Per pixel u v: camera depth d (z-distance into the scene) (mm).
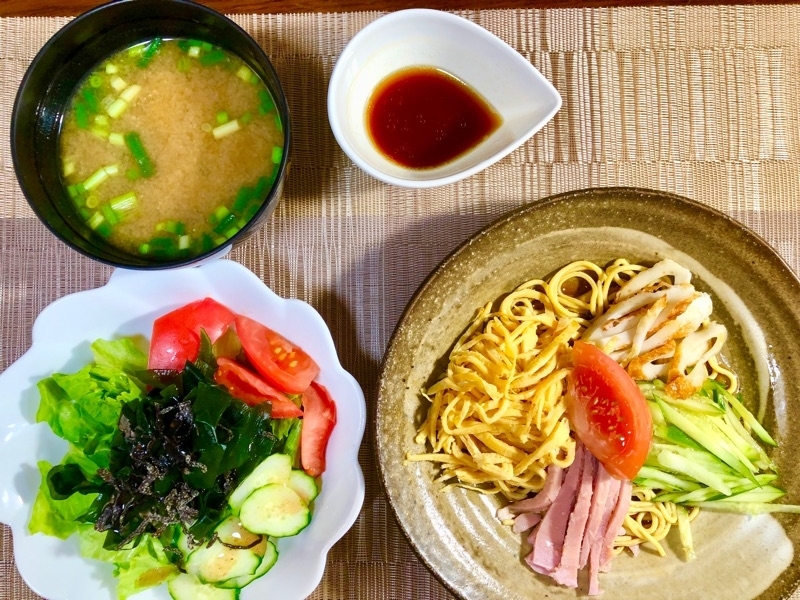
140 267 269
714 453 308
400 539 320
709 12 338
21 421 298
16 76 330
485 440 314
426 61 304
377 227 332
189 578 293
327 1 334
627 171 334
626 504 306
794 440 313
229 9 332
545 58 334
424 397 317
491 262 300
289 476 292
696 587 311
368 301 329
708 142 335
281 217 330
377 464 281
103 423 288
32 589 290
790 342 306
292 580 290
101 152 292
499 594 306
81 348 308
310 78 331
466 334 320
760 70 338
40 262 328
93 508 281
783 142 336
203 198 294
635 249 313
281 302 293
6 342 325
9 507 294
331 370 294
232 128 293
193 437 278
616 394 290
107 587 299
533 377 309
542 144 333
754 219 335
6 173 329
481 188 333
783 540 308
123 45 288
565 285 331
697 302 302
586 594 308
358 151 288
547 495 310
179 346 301
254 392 291
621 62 335
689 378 307
